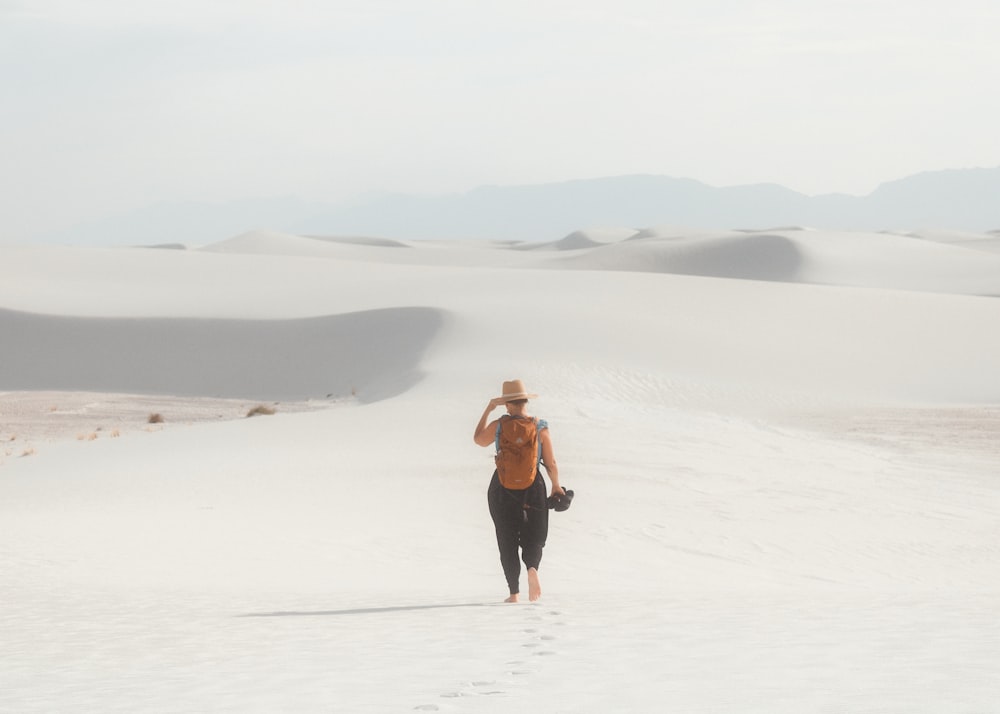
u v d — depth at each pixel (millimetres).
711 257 169875
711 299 79188
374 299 80812
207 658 7102
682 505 22406
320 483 25234
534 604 9836
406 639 7691
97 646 7762
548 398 44625
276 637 8023
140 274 99688
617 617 8523
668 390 53781
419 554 16453
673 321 72125
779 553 18016
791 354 66562
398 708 5207
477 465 27750
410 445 32156
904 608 8555
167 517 20297
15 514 21031
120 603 10461
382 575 14359
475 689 5664
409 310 72188
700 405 50812
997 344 70938
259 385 66812
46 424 48406
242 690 5883
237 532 18344
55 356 71625
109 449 35031
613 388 53281
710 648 6715
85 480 27547
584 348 63969
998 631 6977
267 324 73250
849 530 20141
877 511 22188
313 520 20000
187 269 103312
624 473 26609
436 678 6055
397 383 57969
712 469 27797
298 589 12312
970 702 4781
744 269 163875
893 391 59656
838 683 5402
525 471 10000
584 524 20047
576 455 29500
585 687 5617
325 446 32625
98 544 16484
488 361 59250
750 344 68062
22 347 72750
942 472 28797
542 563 16094
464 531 18750
